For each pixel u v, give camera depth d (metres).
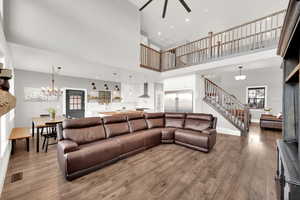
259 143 3.94
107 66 4.23
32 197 1.74
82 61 3.66
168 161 2.79
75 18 3.28
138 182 2.07
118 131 3.38
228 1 4.34
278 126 5.40
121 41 4.30
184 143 3.65
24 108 4.88
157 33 6.67
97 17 3.68
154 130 3.86
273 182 2.06
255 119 7.69
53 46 2.98
